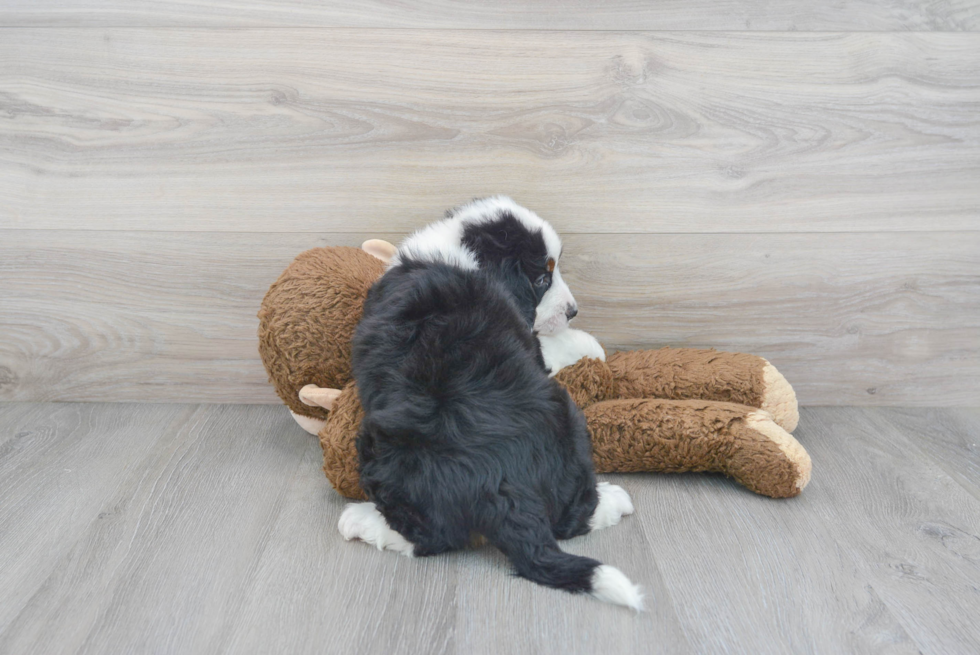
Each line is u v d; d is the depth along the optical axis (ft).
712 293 6.54
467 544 4.52
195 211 6.38
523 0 5.89
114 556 4.58
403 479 4.38
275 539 4.77
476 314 4.78
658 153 6.20
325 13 5.93
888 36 5.97
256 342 6.72
